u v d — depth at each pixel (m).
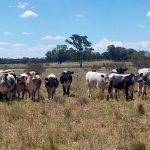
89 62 131.00
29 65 64.38
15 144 11.75
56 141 12.39
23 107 19.50
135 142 11.52
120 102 22.42
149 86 25.45
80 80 46.34
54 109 19.77
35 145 11.93
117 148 11.45
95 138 12.44
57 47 129.62
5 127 14.17
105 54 136.88
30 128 13.87
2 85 23.88
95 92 28.78
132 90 24.27
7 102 22.91
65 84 27.75
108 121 15.80
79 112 18.19
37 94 28.27
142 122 15.77
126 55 133.88
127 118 16.64
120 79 24.00
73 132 13.43
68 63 134.25
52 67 97.44
